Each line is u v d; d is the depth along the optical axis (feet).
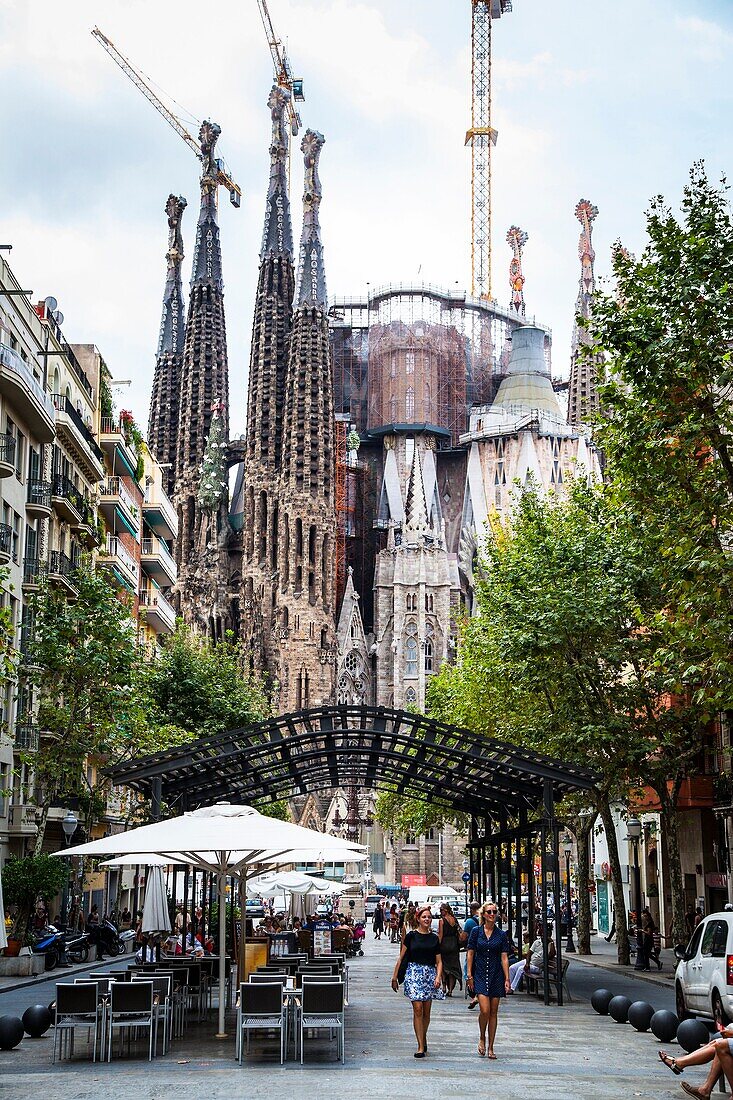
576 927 270.46
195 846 73.82
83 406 256.52
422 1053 73.61
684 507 95.55
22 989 131.13
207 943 134.00
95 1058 72.90
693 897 195.83
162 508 343.67
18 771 181.68
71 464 228.22
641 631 152.46
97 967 165.07
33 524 198.39
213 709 253.44
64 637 163.94
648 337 93.91
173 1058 73.31
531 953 120.67
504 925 136.77
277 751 113.91
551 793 109.40
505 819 134.72
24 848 196.75
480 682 191.72
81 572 169.48
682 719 145.18
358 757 134.62
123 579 269.85
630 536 136.46
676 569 93.81
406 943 74.43
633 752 143.02
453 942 114.11
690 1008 87.66
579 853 200.95
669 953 200.03
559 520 171.42
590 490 153.58
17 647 185.26
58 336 242.58
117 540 260.01
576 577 141.69
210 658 260.21
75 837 211.41
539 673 146.51
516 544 177.47
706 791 180.75
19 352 196.54
